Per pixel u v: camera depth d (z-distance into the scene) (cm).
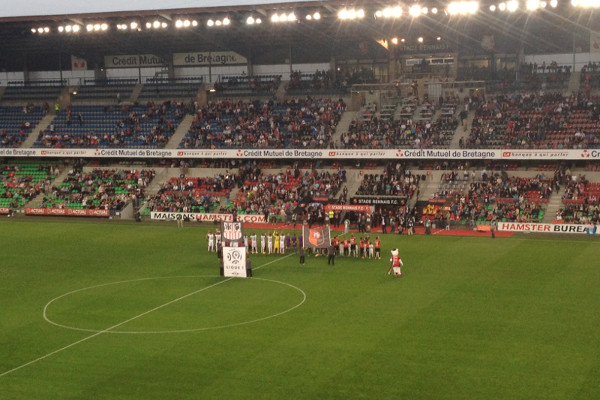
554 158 7650
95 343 3472
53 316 3975
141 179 8769
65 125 9850
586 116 8281
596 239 6338
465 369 3008
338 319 3791
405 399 2708
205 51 10544
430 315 3834
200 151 8756
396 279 4759
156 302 4244
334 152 8338
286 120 9256
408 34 9481
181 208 8138
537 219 7119
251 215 7869
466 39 9562
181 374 3020
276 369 3048
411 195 7762
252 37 9706
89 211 8312
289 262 5456
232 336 3528
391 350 3262
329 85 9869
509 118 8519
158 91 10206
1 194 8919
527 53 9481
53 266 5403
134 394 2817
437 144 8331
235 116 9500
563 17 8488
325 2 7538
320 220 7650
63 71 10975
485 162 8262
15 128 9981
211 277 4931
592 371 2961
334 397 2738
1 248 6238
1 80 11169
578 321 3672
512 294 4275
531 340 3375
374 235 6831
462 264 5234
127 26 8475
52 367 3144
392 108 9231
